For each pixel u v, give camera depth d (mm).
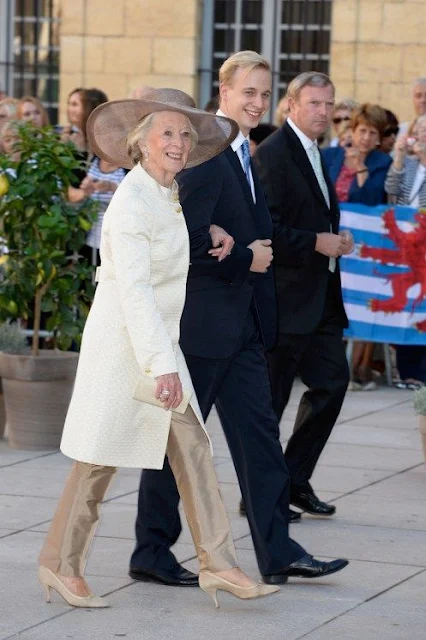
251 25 19719
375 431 12914
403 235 14930
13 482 10570
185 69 19438
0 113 15531
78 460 7332
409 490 10609
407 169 14953
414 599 7922
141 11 19406
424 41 18531
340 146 15406
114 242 7133
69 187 12633
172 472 7809
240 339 7969
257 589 7355
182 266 7336
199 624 7414
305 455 9672
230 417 8039
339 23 18781
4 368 11734
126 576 8242
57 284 11812
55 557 7613
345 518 9758
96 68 19641
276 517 7992
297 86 9383
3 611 7559
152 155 7293
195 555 8703
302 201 9383
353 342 15328
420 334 14984
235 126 7668
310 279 9398
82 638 7156
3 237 11844
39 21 20438
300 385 15453
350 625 7426
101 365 7301
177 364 7312
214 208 7941
